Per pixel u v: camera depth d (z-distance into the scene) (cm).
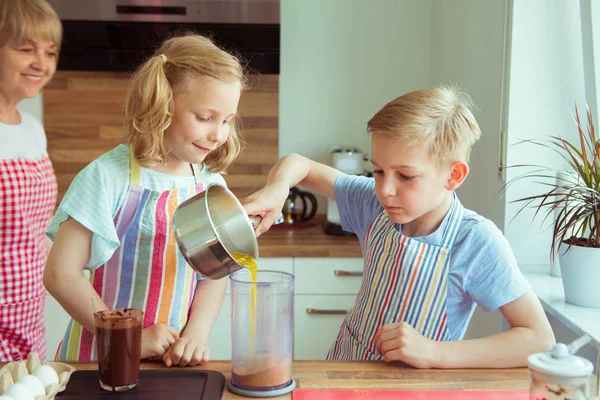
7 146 177
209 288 147
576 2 206
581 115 209
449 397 103
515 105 211
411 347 116
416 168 118
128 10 266
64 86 305
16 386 95
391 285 135
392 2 310
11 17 164
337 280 266
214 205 116
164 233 140
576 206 171
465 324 135
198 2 267
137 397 101
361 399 102
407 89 315
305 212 308
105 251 131
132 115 133
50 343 266
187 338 123
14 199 170
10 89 177
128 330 102
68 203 133
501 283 127
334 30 311
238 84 130
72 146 309
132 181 139
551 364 86
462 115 125
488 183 231
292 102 314
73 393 102
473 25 246
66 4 264
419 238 133
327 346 269
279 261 265
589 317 163
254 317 104
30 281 174
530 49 208
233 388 106
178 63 128
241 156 316
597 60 198
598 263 168
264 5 268
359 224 152
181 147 131
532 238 214
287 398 103
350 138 318
